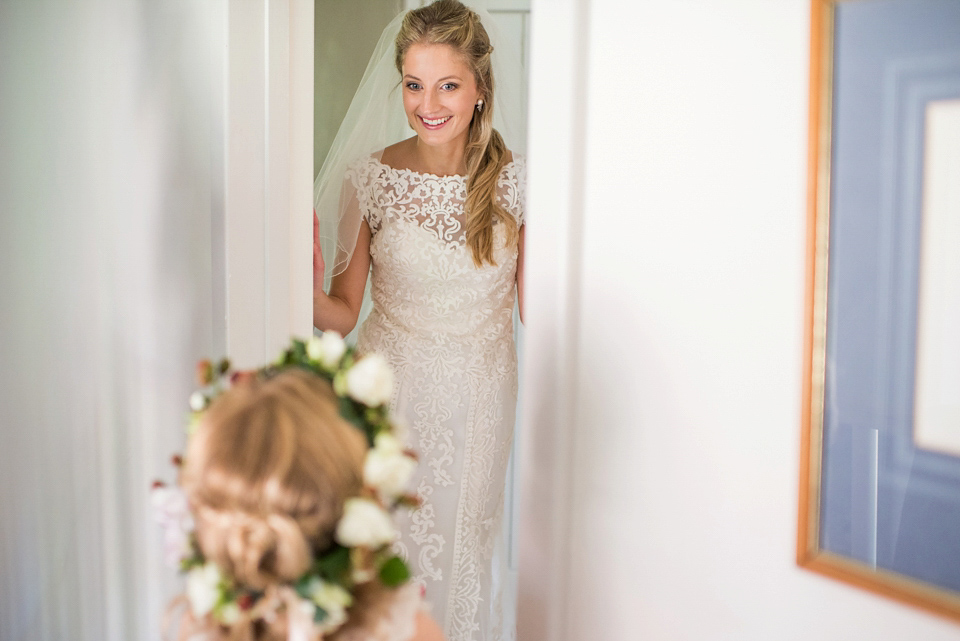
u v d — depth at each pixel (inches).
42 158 63.1
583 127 42.6
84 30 61.8
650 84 39.3
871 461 32.6
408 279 78.0
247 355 60.6
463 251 77.4
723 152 36.9
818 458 34.1
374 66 79.5
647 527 41.0
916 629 32.1
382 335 79.8
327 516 30.1
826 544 34.3
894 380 31.7
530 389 45.4
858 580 33.0
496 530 83.6
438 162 78.4
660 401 40.0
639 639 41.8
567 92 42.5
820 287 33.4
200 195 59.6
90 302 64.5
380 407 33.4
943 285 30.2
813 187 33.3
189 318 61.2
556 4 42.5
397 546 77.2
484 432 79.2
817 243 33.3
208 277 60.1
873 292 32.1
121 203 62.9
